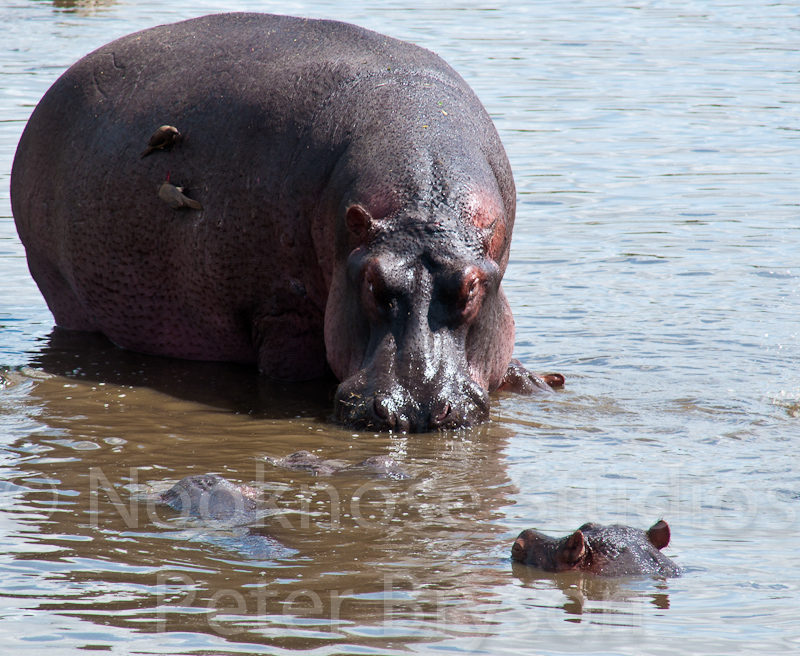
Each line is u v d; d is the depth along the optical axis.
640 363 40.41
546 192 67.44
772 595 21.84
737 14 143.12
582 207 64.31
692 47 120.31
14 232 59.62
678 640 19.84
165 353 43.81
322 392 39.06
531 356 41.34
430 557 23.72
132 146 42.38
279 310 40.41
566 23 135.25
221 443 32.59
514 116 88.25
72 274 44.72
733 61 112.31
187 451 31.66
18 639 19.62
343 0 148.50
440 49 116.25
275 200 39.31
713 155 76.81
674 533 25.12
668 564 23.12
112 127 43.28
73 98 45.25
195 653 19.12
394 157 37.00
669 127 85.12
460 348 35.09
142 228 42.16
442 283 34.75
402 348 34.38
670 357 40.97
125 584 22.08
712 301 47.81
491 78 102.81
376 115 38.81
